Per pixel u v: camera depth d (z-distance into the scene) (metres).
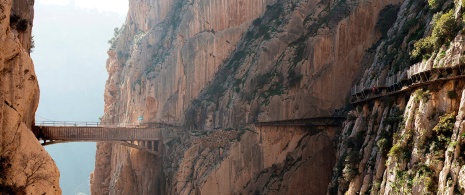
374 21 84.31
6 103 39.16
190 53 98.88
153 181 93.88
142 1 122.62
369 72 68.25
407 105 51.78
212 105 91.50
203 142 85.19
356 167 59.34
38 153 40.69
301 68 85.50
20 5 54.03
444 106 46.97
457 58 45.81
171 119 98.25
